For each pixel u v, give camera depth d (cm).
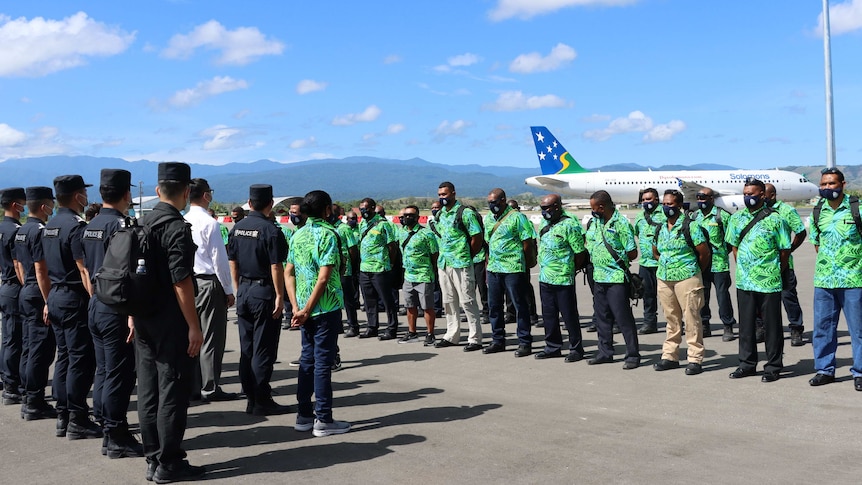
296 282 554
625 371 746
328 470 452
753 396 617
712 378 696
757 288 670
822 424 524
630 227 761
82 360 554
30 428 594
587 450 475
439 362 837
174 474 439
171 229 431
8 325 692
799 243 828
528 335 855
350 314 1061
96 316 496
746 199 675
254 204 635
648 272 982
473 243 898
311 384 552
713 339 917
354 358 886
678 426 531
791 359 771
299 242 546
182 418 441
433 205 1127
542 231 823
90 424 565
